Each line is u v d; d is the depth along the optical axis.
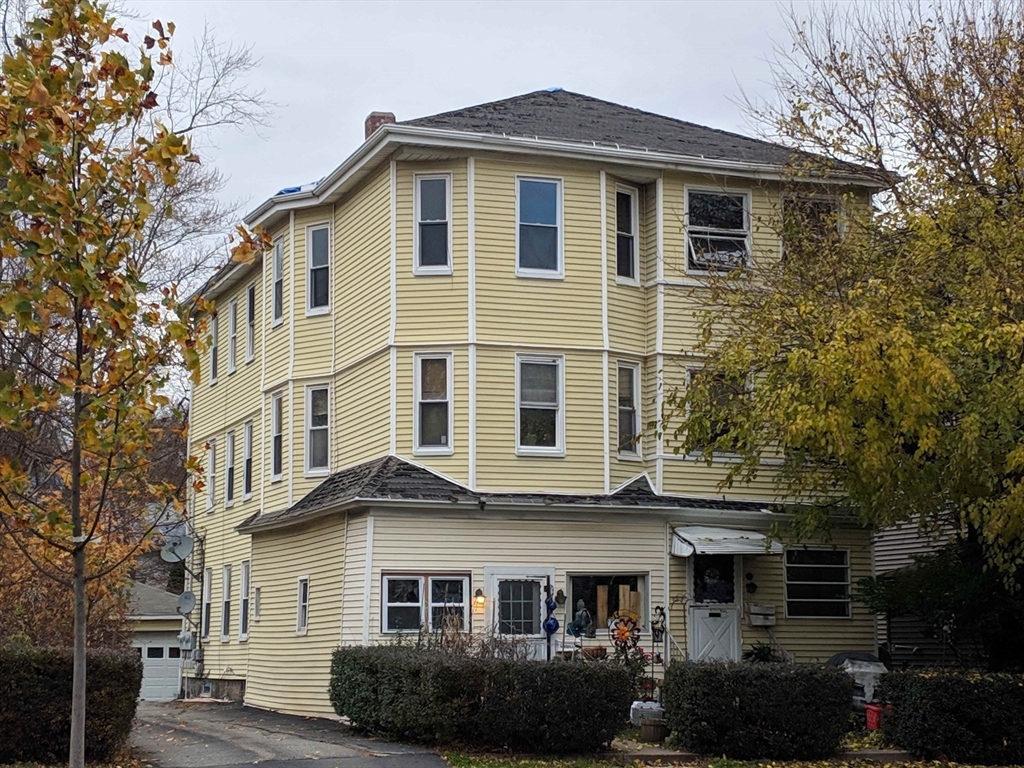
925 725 17.33
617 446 24.38
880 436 17.19
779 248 25.39
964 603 21.48
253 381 31.08
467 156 24.08
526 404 23.89
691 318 25.14
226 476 32.84
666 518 24.23
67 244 10.41
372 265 25.05
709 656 24.14
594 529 23.72
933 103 22.44
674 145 26.12
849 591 25.80
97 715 15.40
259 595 28.09
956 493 17.84
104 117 11.12
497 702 16.50
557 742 16.39
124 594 23.16
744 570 25.00
